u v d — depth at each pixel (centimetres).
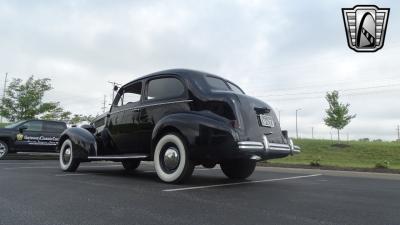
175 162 559
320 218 338
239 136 510
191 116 547
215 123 520
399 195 500
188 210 368
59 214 343
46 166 944
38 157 1495
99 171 822
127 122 679
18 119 2366
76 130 779
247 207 386
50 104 2492
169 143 570
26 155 1561
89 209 366
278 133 602
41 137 1438
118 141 702
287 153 611
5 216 333
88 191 481
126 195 453
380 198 468
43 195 445
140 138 648
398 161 1588
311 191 526
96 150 737
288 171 1023
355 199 455
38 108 2441
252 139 529
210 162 578
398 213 368
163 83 630
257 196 463
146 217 335
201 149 526
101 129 757
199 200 425
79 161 770
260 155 549
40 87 2478
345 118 2638
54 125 1492
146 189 507
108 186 533
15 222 312
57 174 711
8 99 2383
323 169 1041
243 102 545
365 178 802
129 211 359
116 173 773
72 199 420
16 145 1382
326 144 2278
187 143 545
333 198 459
